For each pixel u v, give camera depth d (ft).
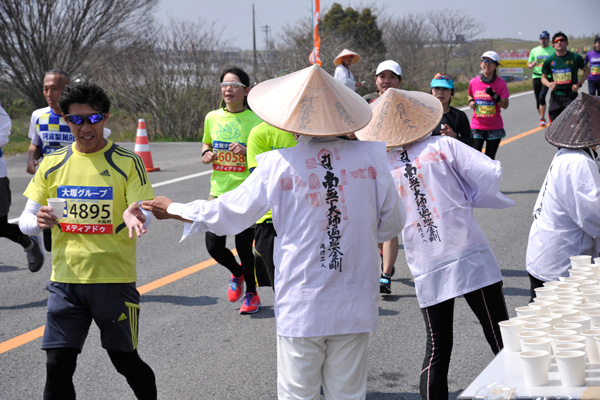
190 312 19.21
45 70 80.59
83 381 15.05
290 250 9.88
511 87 99.45
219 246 18.47
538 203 13.85
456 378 14.60
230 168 18.35
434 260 12.06
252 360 15.94
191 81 69.87
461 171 12.10
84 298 11.42
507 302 19.06
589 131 12.82
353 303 9.88
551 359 8.16
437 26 122.72
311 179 9.84
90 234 11.40
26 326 18.43
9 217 30.76
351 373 10.09
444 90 19.24
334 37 89.25
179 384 14.79
